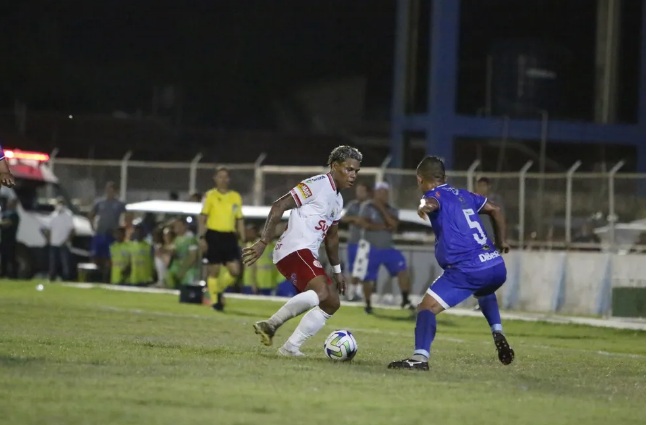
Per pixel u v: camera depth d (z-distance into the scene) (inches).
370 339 1487.5
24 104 6112.2
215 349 1120.2
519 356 1290.6
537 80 4741.6
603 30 4461.1
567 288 2331.4
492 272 1005.8
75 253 2950.3
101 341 1175.6
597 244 2588.6
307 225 1046.4
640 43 4857.3
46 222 2933.1
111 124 5482.3
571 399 840.9
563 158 4643.2
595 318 2185.0
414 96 4293.8
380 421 690.2
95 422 647.8
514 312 2346.2
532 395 852.6
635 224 2645.2
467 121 4183.1
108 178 3208.7
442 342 1529.3
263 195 3002.0
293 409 720.3
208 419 668.7
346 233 2608.3
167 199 3142.2
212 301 2047.2
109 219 2847.0
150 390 774.5
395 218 2142.0
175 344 1177.4
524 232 2758.4
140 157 5447.8
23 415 663.8
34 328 1393.9
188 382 823.7
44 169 3061.0
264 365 959.0
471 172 2790.4
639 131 4394.7
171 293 2518.5
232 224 2041.1
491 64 4697.3
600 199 2694.4
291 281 1063.0
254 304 2249.0
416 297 2518.5
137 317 1744.6
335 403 753.0
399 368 992.2
